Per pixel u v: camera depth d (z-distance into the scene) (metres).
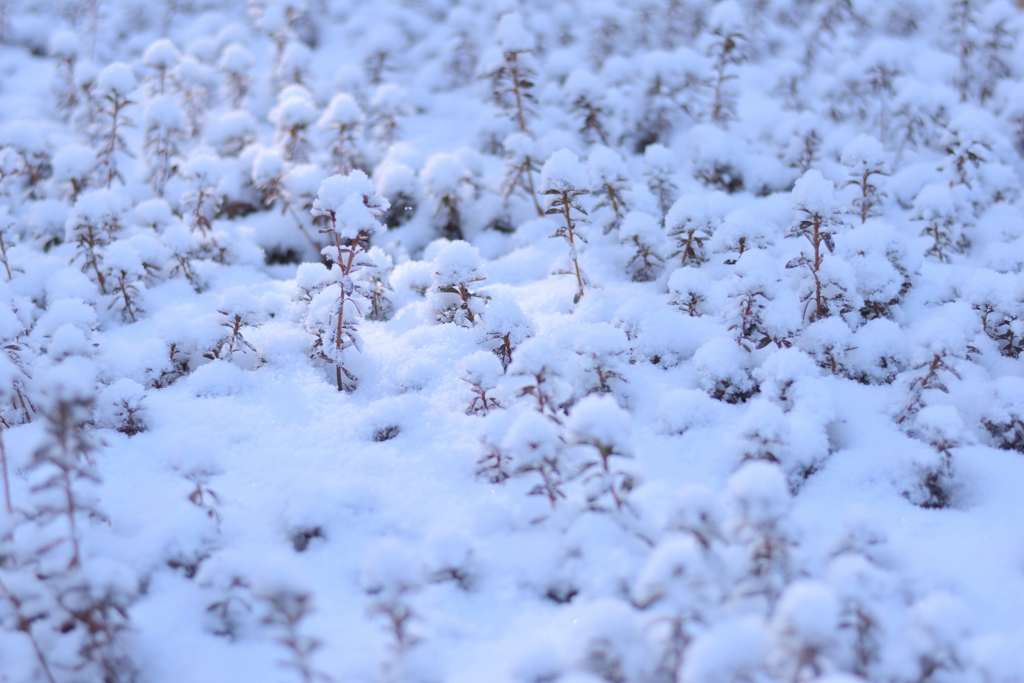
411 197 7.52
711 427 4.61
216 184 7.07
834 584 3.10
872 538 3.75
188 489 4.30
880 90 8.98
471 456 4.50
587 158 7.92
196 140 9.02
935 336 4.46
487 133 8.57
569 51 10.20
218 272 6.73
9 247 6.79
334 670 3.23
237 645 3.42
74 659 3.21
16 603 3.24
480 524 4.02
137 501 4.19
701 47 9.05
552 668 3.15
